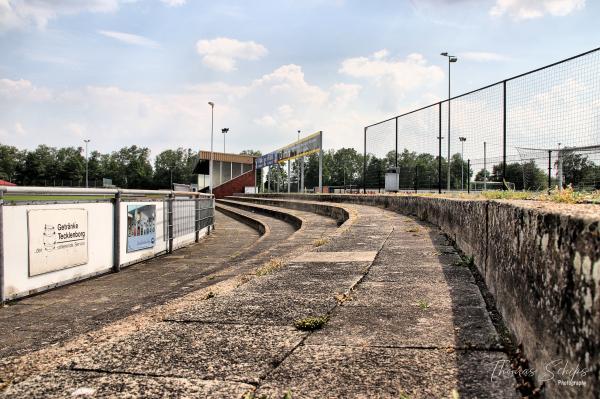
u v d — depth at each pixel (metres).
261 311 3.78
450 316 3.40
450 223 8.04
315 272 5.49
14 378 2.50
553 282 1.92
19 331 4.77
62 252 7.04
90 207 7.80
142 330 3.31
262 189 76.19
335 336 3.08
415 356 2.64
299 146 36.91
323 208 20.73
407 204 14.27
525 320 2.41
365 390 2.23
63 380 2.42
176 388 2.29
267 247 11.77
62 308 5.77
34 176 139.25
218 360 2.67
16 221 6.09
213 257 10.62
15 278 6.09
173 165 169.62
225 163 64.81
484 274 4.48
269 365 2.59
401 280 4.80
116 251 8.58
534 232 2.28
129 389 2.29
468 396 2.11
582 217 1.64
